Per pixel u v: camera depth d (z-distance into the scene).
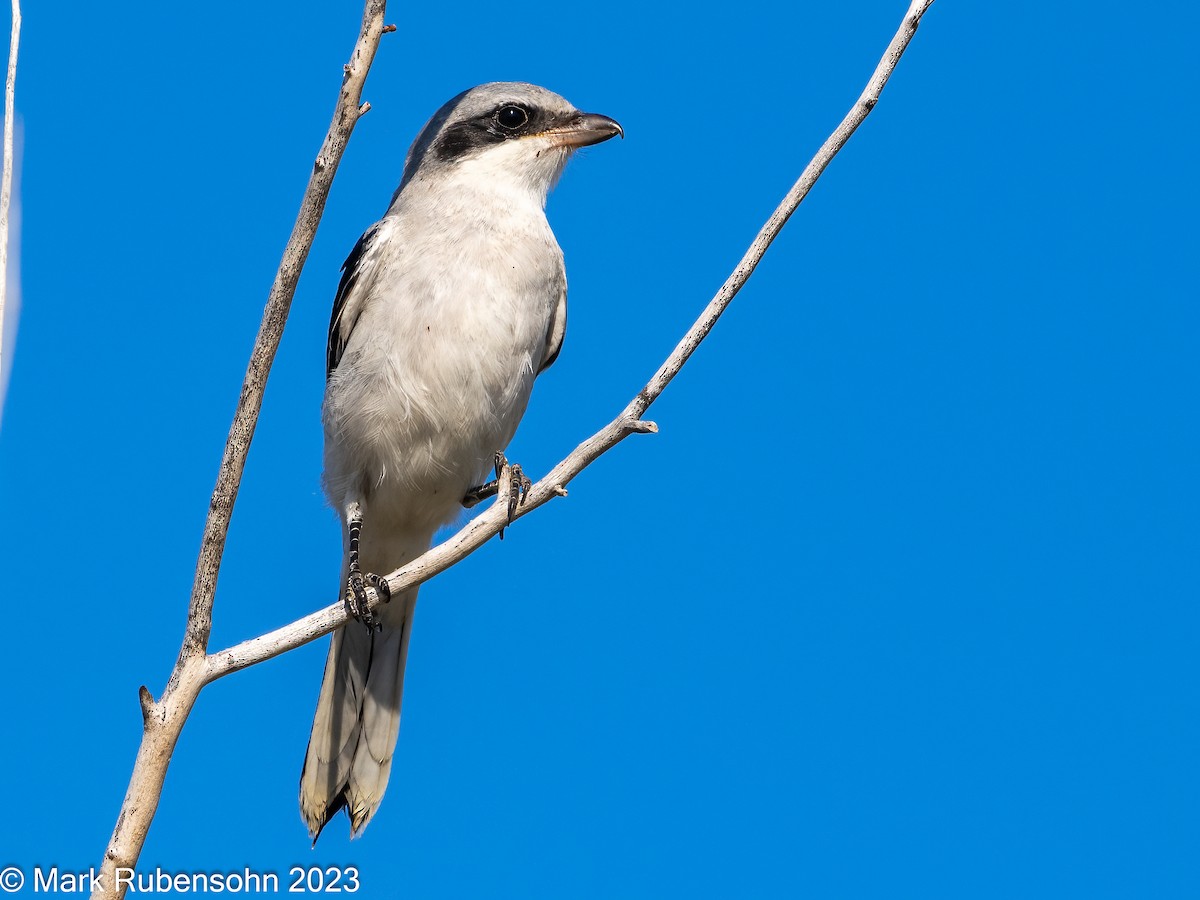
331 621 6.64
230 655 6.37
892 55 7.19
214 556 6.34
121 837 5.85
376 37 6.30
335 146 6.29
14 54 6.19
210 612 6.31
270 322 6.41
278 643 6.53
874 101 7.18
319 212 6.36
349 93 6.27
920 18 7.22
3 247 5.95
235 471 6.38
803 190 7.23
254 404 6.42
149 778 5.97
